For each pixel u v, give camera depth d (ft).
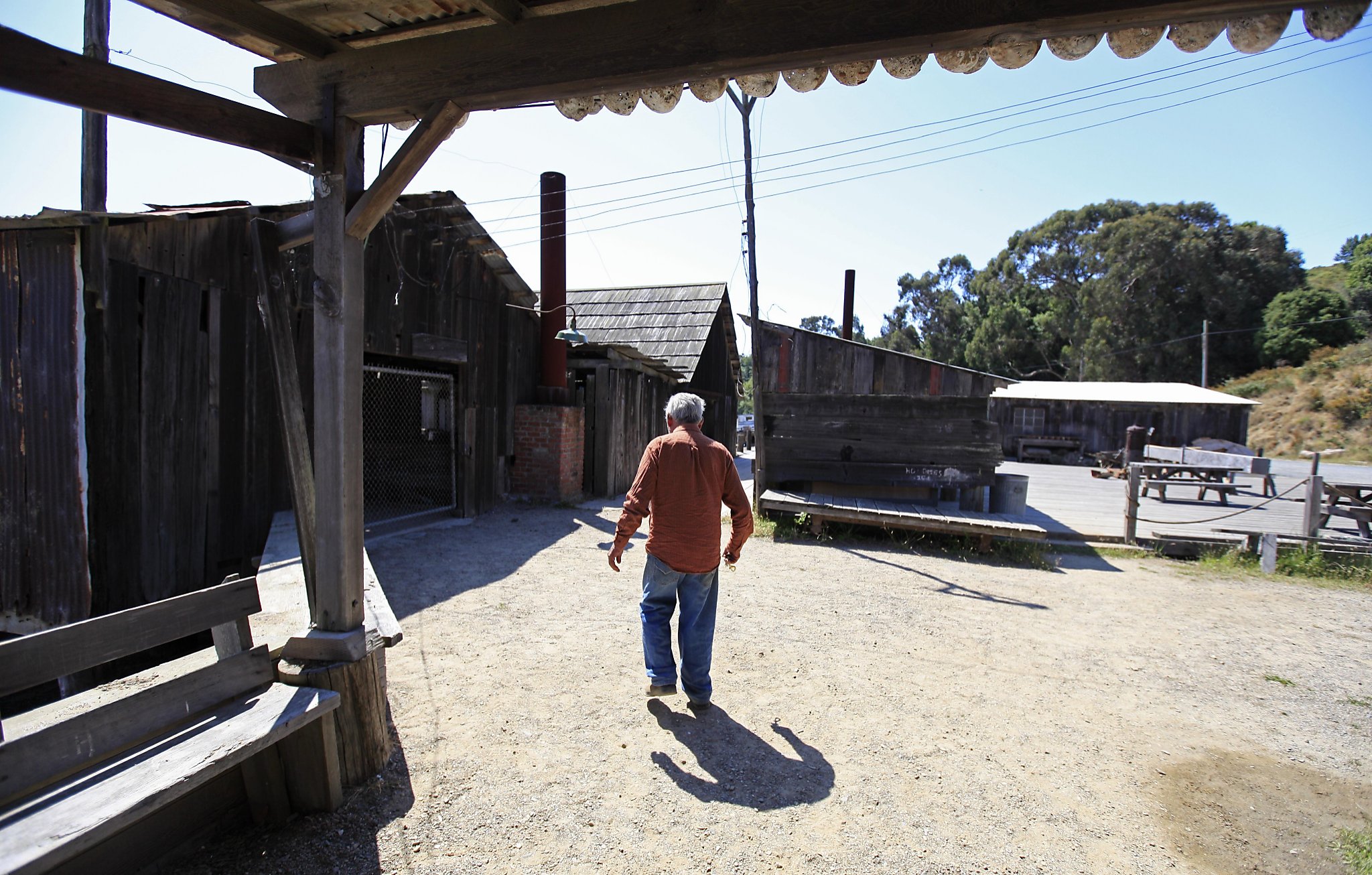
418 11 8.07
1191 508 41.09
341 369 8.86
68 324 13.92
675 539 11.39
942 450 29.19
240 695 8.16
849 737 11.11
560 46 7.90
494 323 32.17
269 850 7.86
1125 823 9.06
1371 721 12.60
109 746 6.63
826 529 29.25
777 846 8.27
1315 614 19.88
